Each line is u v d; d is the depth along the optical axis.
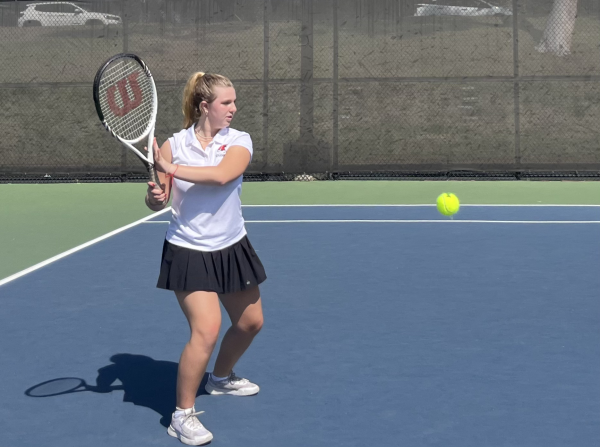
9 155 13.56
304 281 6.75
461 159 13.71
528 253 7.77
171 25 14.95
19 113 13.54
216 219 3.80
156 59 14.12
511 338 5.23
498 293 6.34
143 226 9.41
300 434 3.81
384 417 4.00
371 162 13.70
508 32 17.09
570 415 4.01
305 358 4.87
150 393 4.36
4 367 4.76
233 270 3.87
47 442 3.76
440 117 14.06
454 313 5.81
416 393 4.31
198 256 3.78
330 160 13.12
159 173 3.79
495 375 4.57
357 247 8.10
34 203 11.30
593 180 12.88
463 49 17.05
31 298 6.28
